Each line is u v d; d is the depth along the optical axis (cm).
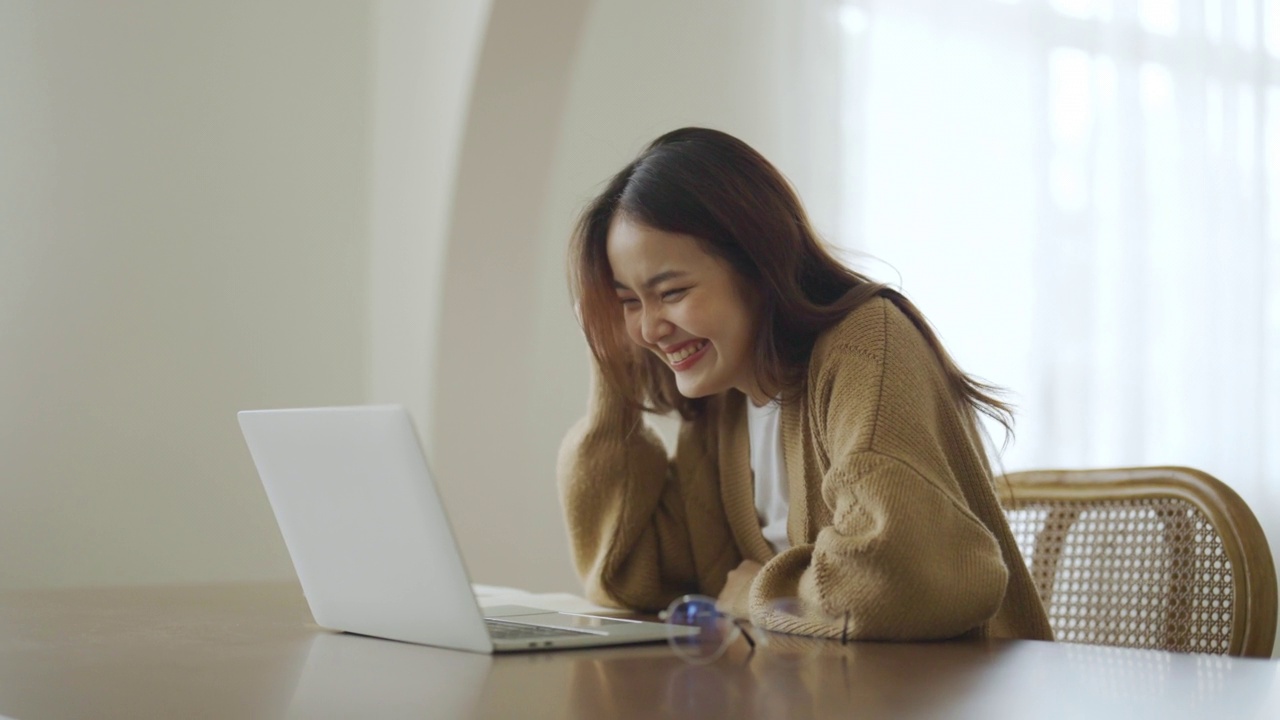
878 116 319
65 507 241
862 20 319
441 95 263
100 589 159
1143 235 339
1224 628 141
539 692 78
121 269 248
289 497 110
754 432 153
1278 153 359
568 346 295
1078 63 336
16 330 238
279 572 263
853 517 111
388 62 279
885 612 106
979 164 328
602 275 144
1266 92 359
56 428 241
